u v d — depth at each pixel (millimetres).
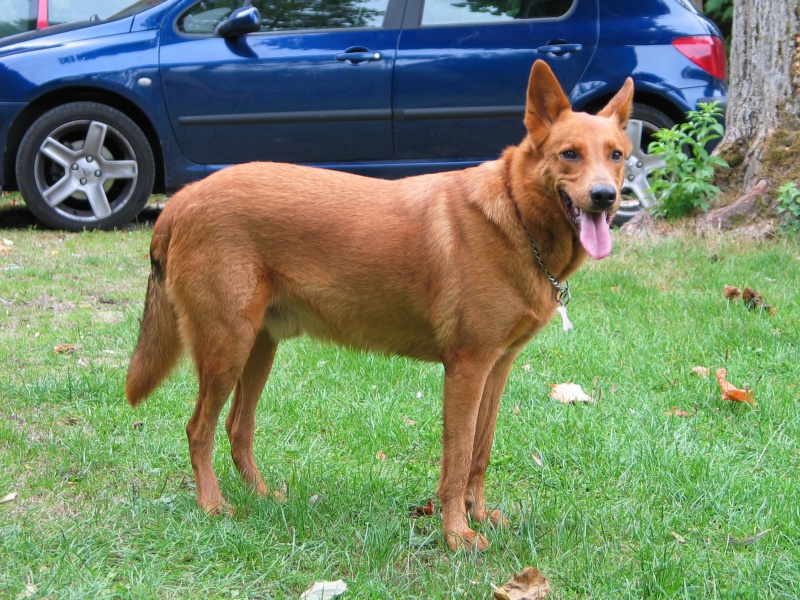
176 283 3316
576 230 3168
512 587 2762
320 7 7809
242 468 3586
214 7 7863
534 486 3686
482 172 3305
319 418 4289
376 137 7824
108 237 7766
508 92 7766
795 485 3498
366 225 3264
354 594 2734
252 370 3551
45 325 5426
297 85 7684
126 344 5145
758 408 4316
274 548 3014
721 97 8000
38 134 7609
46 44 7637
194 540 3020
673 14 7988
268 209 3258
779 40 7598
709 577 2875
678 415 4301
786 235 7320
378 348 3430
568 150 3143
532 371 4859
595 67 7820
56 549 2945
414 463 3893
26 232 7926
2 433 3842
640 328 5449
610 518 3303
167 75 7625
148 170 7840
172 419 4223
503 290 3129
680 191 7664
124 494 3449
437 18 7785
